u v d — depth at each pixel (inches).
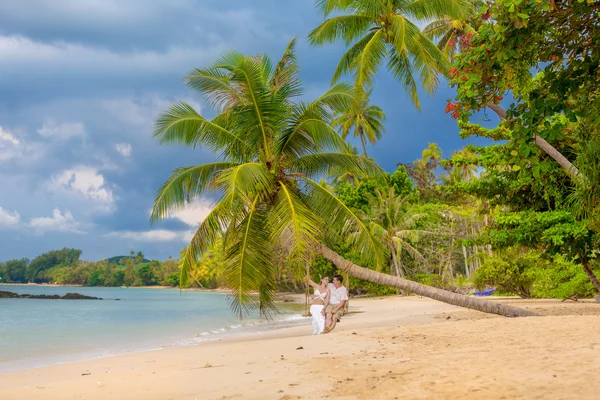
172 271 6318.9
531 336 312.2
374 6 801.6
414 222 1777.8
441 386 189.6
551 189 589.6
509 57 183.8
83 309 1626.5
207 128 596.1
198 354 398.0
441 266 1878.7
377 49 840.9
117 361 405.4
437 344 324.2
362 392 193.6
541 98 183.2
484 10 181.5
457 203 1996.8
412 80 919.7
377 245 615.2
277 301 2030.0
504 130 619.8
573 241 562.6
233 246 567.2
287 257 559.2
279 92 624.7
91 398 227.0
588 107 195.0
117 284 7076.8
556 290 912.9
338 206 605.6
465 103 195.2
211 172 614.2
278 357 327.6
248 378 249.1
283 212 550.9
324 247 606.9
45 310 1567.4
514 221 595.5
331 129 583.5
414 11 826.8
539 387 171.2
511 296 1268.5
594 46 189.8
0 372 409.7
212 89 594.6
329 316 497.0
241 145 615.8
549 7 164.9
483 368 216.4
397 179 1953.7
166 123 573.6
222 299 2719.0
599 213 418.3
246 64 571.5
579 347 249.9
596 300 851.4
